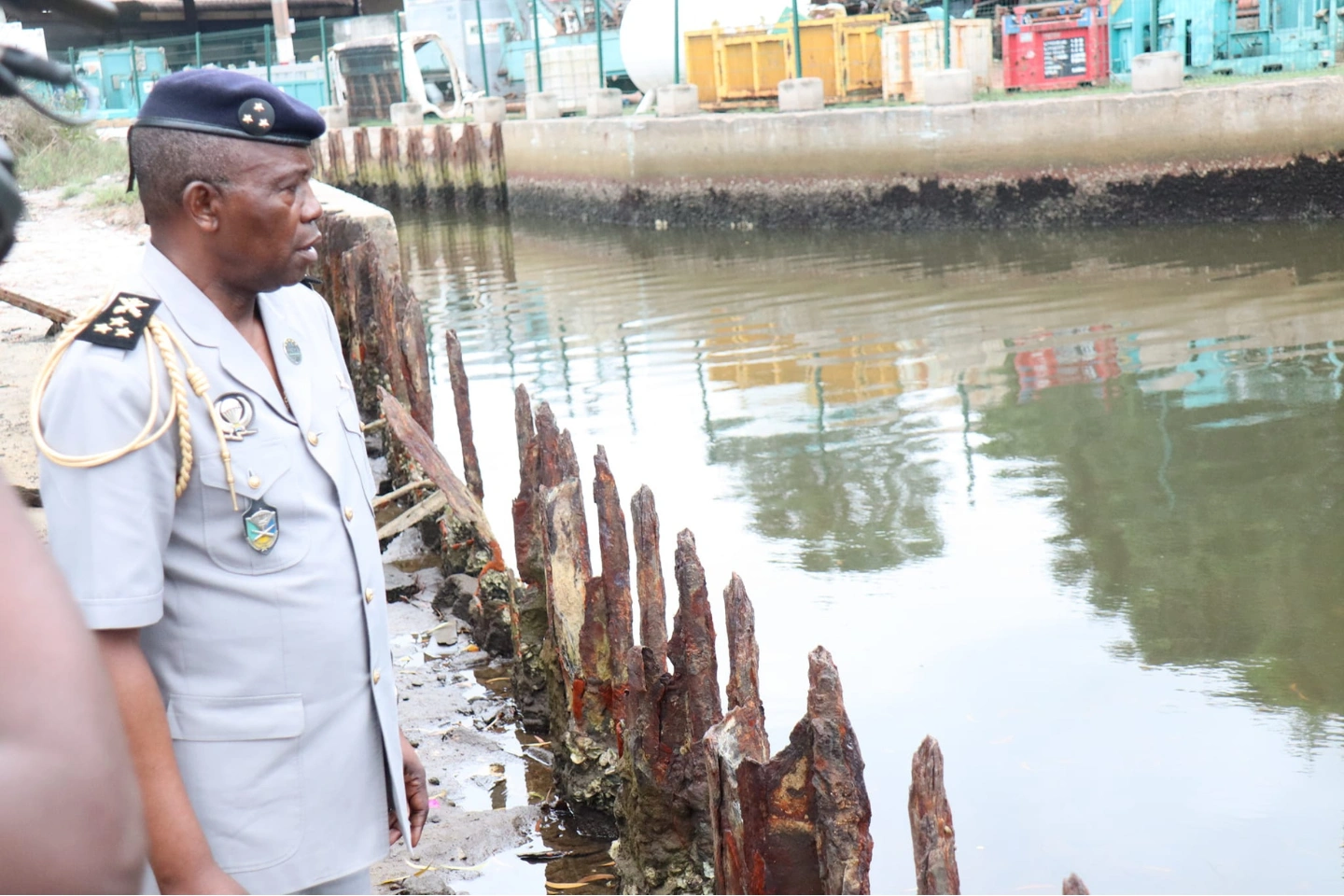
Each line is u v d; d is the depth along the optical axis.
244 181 2.06
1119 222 18.48
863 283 15.82
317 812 2.12
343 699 2.15
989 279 15.44
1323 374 10.25
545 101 27.94
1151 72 18.16
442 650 6.02
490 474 9.00
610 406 10.70
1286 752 4.98
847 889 2.88
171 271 2.09
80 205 14.34
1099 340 11.93
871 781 4.86
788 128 21.23
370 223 10.45
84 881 0.58
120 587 1.89
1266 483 8.03
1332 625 6.03
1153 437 9.09
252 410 2.07
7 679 0.58
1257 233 16.95
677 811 3.89
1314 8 19.16
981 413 9.88
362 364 9.82
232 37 33.97
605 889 4.11
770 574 6.99
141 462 1.94
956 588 6.67
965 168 19.42
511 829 4.42
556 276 18.42
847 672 5.79
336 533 2.16
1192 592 6.44
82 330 1.98
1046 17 21.47
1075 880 2.15
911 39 21.66
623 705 4.32
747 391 10.90
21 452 5.93
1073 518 7.59
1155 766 4.92
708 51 24.28
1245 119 17.41
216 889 1.90
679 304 15.28
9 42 0.72
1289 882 4.22
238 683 2.05
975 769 4.96
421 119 32.78
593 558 7.32
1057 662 5.82
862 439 9.41
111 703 0.62
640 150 23.64
